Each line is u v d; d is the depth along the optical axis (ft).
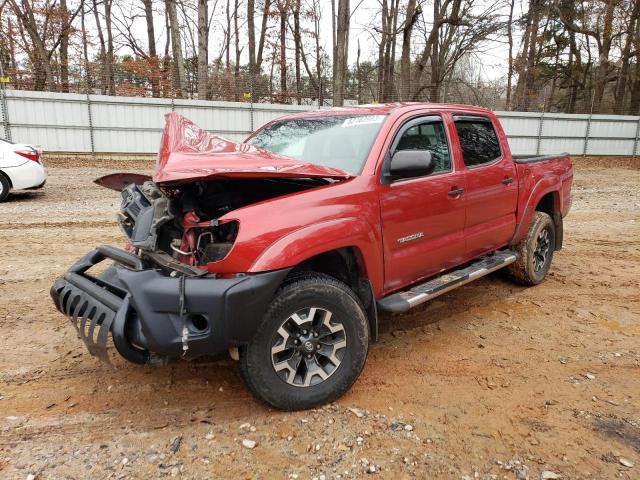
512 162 15.65
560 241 18.85
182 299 8.16
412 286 12.40
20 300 15.28
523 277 17.24
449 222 12.77
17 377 10.80
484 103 102.42
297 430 9.09
